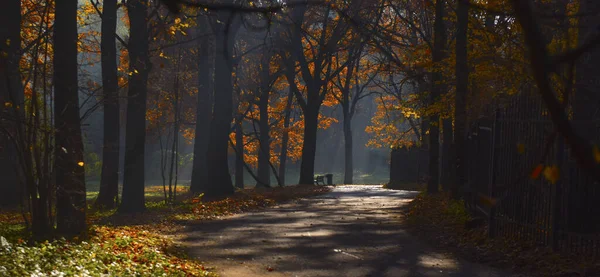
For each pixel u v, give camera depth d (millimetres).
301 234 16062
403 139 51031
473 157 17312
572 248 10969
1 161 22938
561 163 11133
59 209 13734
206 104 37125
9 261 8953
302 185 41781
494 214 13438
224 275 11023
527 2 1490
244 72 43812
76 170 13703
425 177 45125
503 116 13266
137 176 22172
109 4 24062
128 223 18500
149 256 11812
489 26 18234
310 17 37906
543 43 1487
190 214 21031
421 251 13250
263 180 48469
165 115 40781
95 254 11000
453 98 21406
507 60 16391
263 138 47156
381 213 21266
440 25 23844
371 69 53562
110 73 24078
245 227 17672
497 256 11977
